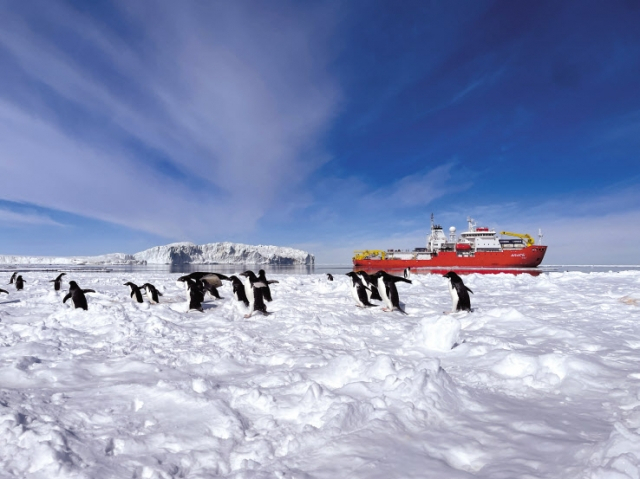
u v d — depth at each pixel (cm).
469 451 231
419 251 6994
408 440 246
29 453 234
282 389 364
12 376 406
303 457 233
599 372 377
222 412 308
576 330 608
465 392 326
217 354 507
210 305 1106
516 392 343
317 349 531
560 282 1770
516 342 544
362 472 208
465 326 716
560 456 216
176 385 365
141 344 585
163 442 262
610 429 253
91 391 360
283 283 1706
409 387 318
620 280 1831
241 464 234
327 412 291
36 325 708
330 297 1202
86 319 770
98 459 237
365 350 464
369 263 6888
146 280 2275
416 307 997
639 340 536
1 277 2819
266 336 652
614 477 171
